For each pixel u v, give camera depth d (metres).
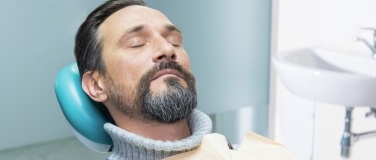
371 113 1.22
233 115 1.85
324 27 1.59
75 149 1.57
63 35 1.41
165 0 1.58
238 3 1.76
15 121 1.37
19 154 1.42
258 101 1.92
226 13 1.74
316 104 1.66
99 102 0.96
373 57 1.29
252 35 1.83
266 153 0.95
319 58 1.44
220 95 1.80
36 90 1.39
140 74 0.84
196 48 1.69
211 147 0.84
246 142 0.99
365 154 1.53
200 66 1.71
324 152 1.67
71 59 1.44
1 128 1.35
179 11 1.62
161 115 0.80
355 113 1.51
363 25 1.46
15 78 1.34
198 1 1.66
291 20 1.71
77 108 0.94
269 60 1.89
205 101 1.76
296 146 1.79
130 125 0.88
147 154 0.82
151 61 0.84
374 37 1.35
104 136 0.96
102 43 0.89
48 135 1.44
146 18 0.89
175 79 0.82
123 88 0.86
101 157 1.64
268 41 1.87
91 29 0.91
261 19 1.83
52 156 1.51
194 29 1.67
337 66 1.36
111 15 0.92
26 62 1.35
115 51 0.87
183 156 0.83
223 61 1.77
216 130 1.81
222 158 0.83
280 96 1.82
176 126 0.88
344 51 1.42
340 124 1.58
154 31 0.89
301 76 1.09
